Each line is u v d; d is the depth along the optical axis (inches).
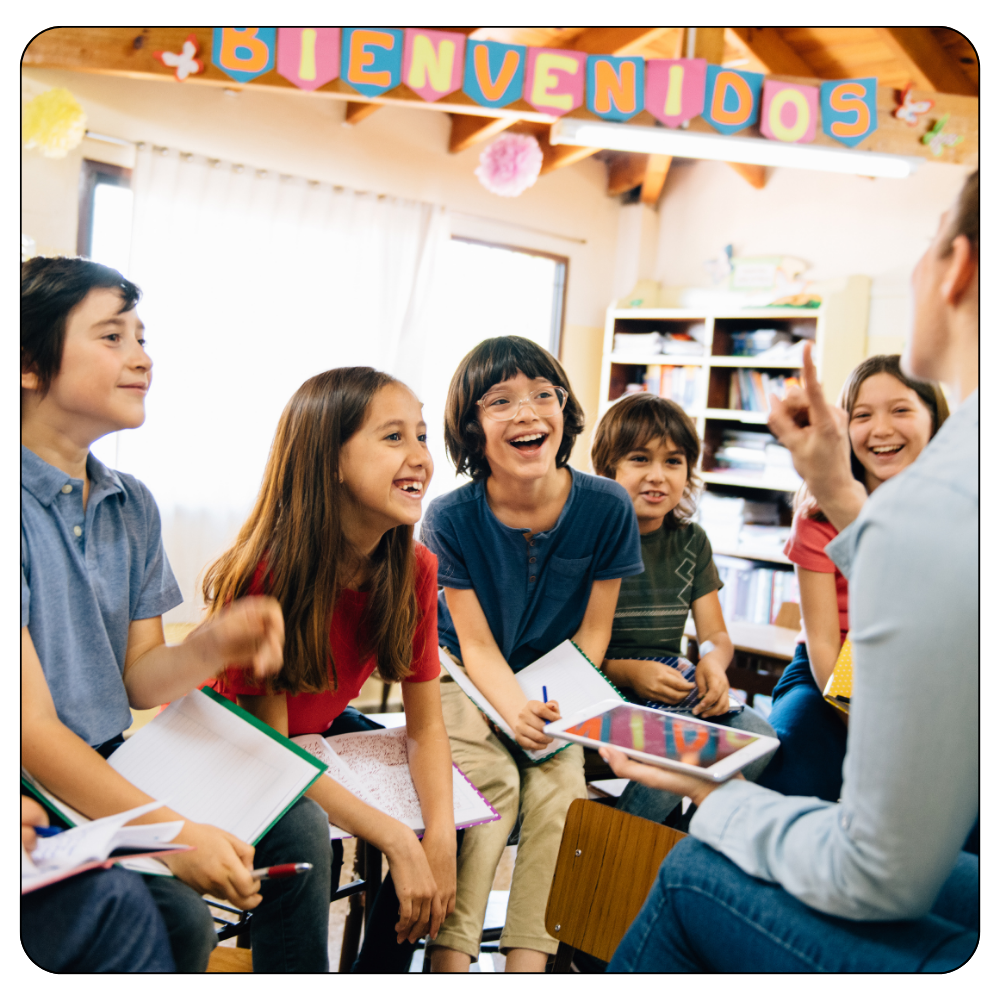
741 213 189.9
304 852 41.8
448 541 64.7
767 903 30.0
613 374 195.5
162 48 111.4
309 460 48.9
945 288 28.5
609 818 42.4
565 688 61.2
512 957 49.5
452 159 175.0
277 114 150.3
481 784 56.4
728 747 37.9
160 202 137.4
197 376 142.5
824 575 64.7
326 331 157.6
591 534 65.2
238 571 49.3
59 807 36.7
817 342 166.1
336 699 54.3
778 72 149.6
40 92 125.3
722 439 182.4
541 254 194.2
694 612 77.8
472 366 62.7
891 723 25.2
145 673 44.4
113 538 45.0
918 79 142.5
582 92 108.3
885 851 25.6
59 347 40.5
